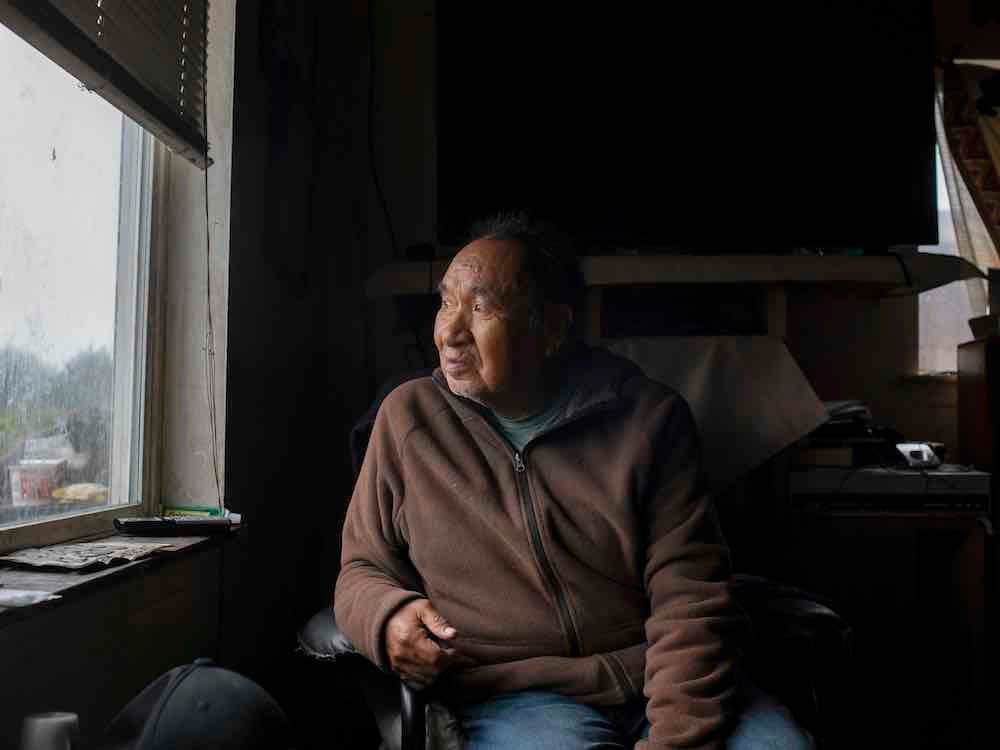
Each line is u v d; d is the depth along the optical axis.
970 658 1.93
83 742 1.18
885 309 2.40
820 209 2.18
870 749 1.92
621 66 2.19
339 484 2.36
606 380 1.24
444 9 2.21
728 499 2.16
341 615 1.11
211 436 1.55
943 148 2.44
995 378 1.97
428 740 1.01
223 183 1.58
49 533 1.20
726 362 1.95
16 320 1.16
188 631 1.50
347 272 2.42
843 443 1.99
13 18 0.97
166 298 1.56
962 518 1.90
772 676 1.17
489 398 1.19
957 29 2.42
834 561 2.35
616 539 1.18
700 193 2.18
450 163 2.19
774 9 2.20
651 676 1.06
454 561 1.18
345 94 2.45
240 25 1.64
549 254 1.22
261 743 0.99
